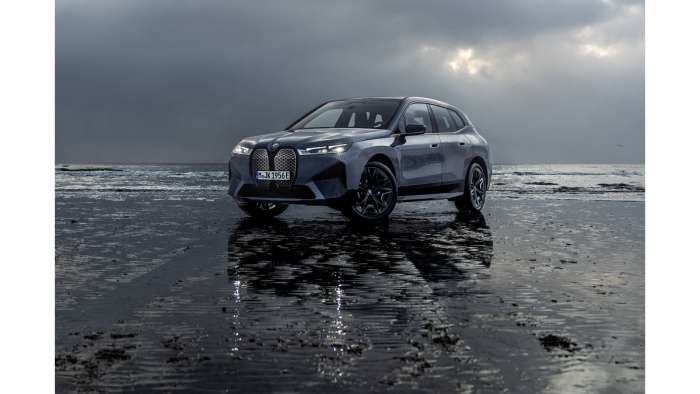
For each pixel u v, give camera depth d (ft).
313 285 15.69
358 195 28.89
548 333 11.39
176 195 51.75
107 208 38.06
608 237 24.97
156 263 18.92
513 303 13.75
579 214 34.83
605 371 9.34
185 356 10.07
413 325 11.91
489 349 10.39
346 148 28.25
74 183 77.00
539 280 16.35
